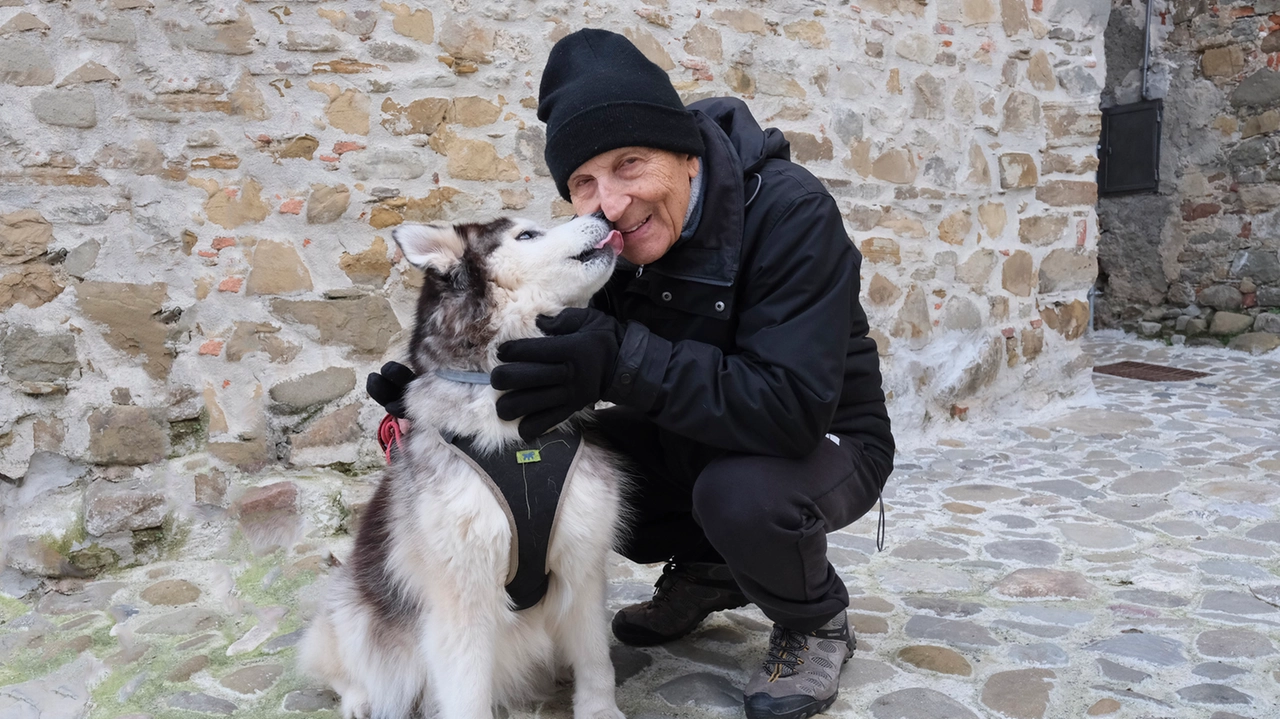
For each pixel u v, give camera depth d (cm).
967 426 611
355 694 252
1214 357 851
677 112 226
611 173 227
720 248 233
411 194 429
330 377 423
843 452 243
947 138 590
